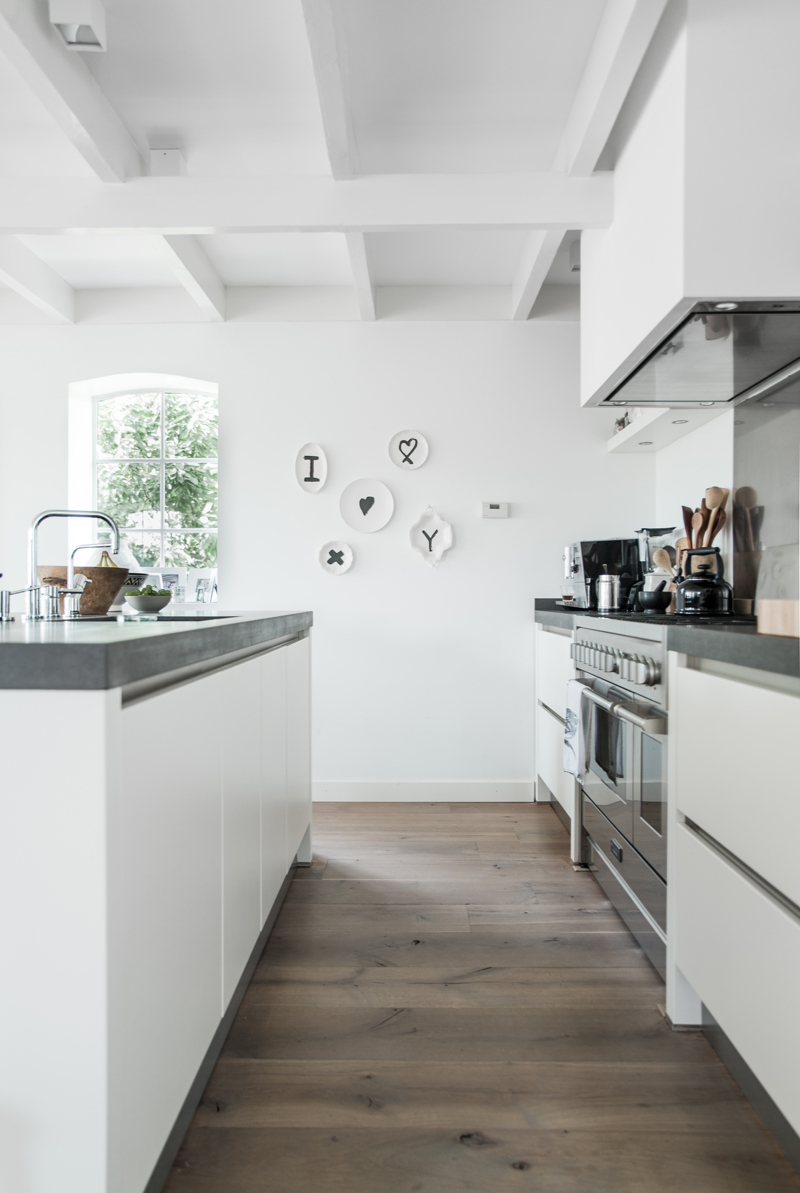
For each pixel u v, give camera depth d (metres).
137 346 3.83
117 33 2.08
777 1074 1.26
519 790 3.86
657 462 3.79
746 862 1.38
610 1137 1.42
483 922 2.38
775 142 1.67
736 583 2.66
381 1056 1.67
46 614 2.24
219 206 2.40
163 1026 1.16
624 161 2.11
